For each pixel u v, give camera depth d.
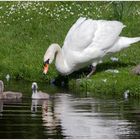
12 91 20.50
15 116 16.58
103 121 16.17
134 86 20.39
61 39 26.50
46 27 28.22
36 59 24.14
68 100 19.08
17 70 23.38
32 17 29.61
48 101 18.84
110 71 22.14
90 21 22.55
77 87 21.28
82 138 14.48
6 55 25.00
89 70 22.73
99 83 20.98
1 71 23.70
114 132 15.02
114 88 20.59
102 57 22.25
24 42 26.36
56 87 21.53
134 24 28.44
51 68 23.06
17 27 28.36
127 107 18.08
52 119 16.30
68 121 16.11
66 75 22.38
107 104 18.52
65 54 22.03
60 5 31.50
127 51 24.56
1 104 18.31
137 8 30.84
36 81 22.64
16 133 14.72
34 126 15.48
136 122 16.11
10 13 30.17
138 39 22.83
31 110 17.44
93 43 22.00
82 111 17.38
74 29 22.48
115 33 22.45
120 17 29.00
